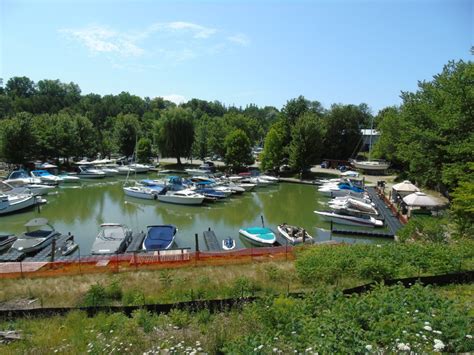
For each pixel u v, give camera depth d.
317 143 56.00
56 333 9.97
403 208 32.12
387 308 7.88
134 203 40.41
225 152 65.50
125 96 149.88
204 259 17.77
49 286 14.78
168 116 69.25
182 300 12.58
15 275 15.95
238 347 6.71
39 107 111.19
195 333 8.84
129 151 77.25
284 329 7.64
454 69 31.62
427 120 31.33
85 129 68.81
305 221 33.09
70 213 35.72
